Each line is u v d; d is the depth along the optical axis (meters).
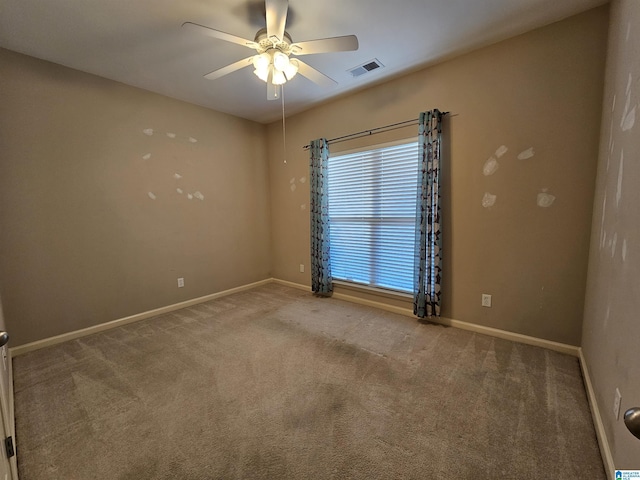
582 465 1.35
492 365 2.18
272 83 2.22
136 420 1.68
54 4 1.87
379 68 2.84
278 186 4.51
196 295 3.79
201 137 3.74
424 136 2.79
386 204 3.32
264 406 1.79
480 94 2.56
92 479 1.32
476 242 2.69
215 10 1.97
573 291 2.27
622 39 1.59
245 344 2.60
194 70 2.77
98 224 2.92
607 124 1.85
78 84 2.74
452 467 1.35
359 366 2.21
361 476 1.32
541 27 2.23
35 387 2.00
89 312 2.89
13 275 2.45
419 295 2.98
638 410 0.63
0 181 2.37
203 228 3.82
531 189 2.38
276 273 4.73
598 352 1.67
